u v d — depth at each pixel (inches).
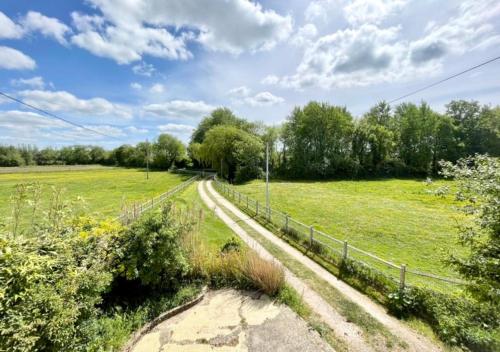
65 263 167.2
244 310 237.6
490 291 162.1
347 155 1863.9
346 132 1894.7
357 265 307.7
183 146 2994.6
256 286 274.7
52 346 136.9
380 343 189.9
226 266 293.4
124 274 229.5
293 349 185.9
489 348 171.5
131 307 233.0
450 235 503.2
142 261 234.2
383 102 2214.6
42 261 137.8
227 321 221.1
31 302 126.4
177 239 266.5
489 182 164.7
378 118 2237.9
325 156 1871.3
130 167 3363.7
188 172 2475.4
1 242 132.3
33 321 123.0
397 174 1910.7
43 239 174.4
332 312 233.0
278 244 433.4
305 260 363.9
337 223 593.9
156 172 2586.1
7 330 112.1
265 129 2055.9
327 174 1815.9
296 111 1943.9
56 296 135.7
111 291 235.9
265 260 291.0
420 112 1958.7
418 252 418.0
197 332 206.7
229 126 1956.2
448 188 195.2
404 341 190.9
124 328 200.2
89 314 181.9
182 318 226.4
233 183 1571.1
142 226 245.0
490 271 168.4
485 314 193.0
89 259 190.5
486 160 177.0
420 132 1921.8
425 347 183.6
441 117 1956.2
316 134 1850.4
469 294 205.5
